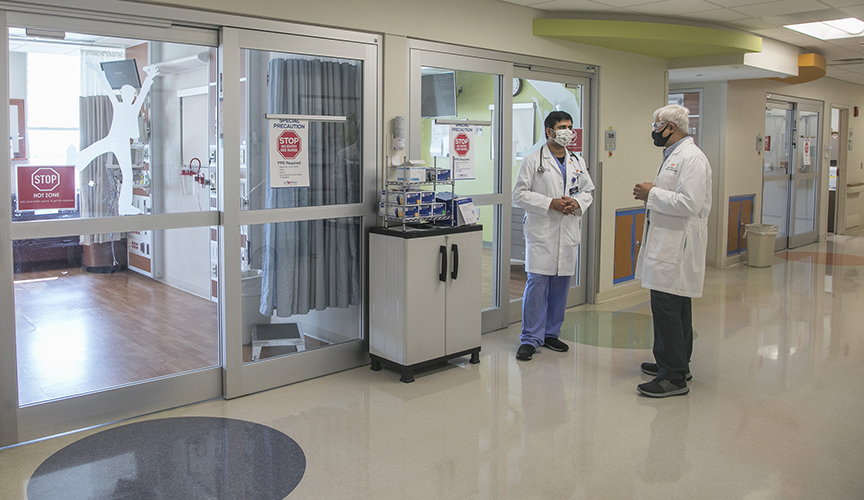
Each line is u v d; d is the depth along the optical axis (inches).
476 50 192.7
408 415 140.7
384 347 165.9
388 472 115.2
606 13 219.9
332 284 168.9
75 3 121.5
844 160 452.8
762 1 206.1
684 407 145.9
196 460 119.3
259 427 134.1
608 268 252.7
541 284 180.1
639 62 253.8
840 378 164.9
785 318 226.2
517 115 213.0
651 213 153.3
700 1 204.8
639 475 114.3
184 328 145.7
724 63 256.2
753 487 110.0
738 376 166.9
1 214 119.1
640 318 225.9
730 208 331.6
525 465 118.0
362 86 166.6
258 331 155.8
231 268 147.3
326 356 167.3
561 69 223.6
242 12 140.9
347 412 142.5
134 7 128.0
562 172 179.0
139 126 134.8
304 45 153.2
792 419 139.1
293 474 114.3
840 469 116.3
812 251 382.9
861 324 218.1
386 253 161.6
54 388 129.6
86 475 113.3
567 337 203.2
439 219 170.4
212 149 145.1
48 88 123.1
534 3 202.4
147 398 140.2
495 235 209.8
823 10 219.6
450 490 109.1
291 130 154.5
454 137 189.2
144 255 138.2
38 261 125.2
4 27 116.0
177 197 141.4
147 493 107.3
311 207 159.5
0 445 123.2
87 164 129.0
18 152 121.0
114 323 135.9
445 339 167.9
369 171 170.1
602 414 141.8
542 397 151.9
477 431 132.6
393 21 169.2
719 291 271.6
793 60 295.3
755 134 343.6
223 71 140.9
